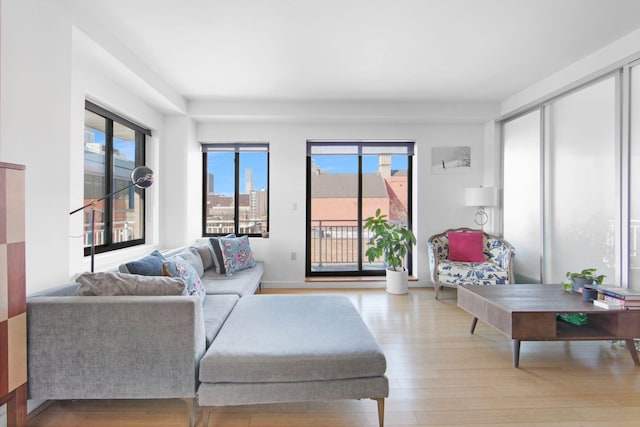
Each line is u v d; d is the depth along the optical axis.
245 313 2.06
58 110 1.82
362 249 4.63
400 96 3.73
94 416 1.61
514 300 2.34
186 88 3.45
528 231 3.62
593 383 1.93
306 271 4.48
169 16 2.14
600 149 2.71
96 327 1.46
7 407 1.37
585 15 2.17
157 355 1.47
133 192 3.36
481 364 2.17
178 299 1.49
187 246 3.66
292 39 2.46
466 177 4.32
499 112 3.98
